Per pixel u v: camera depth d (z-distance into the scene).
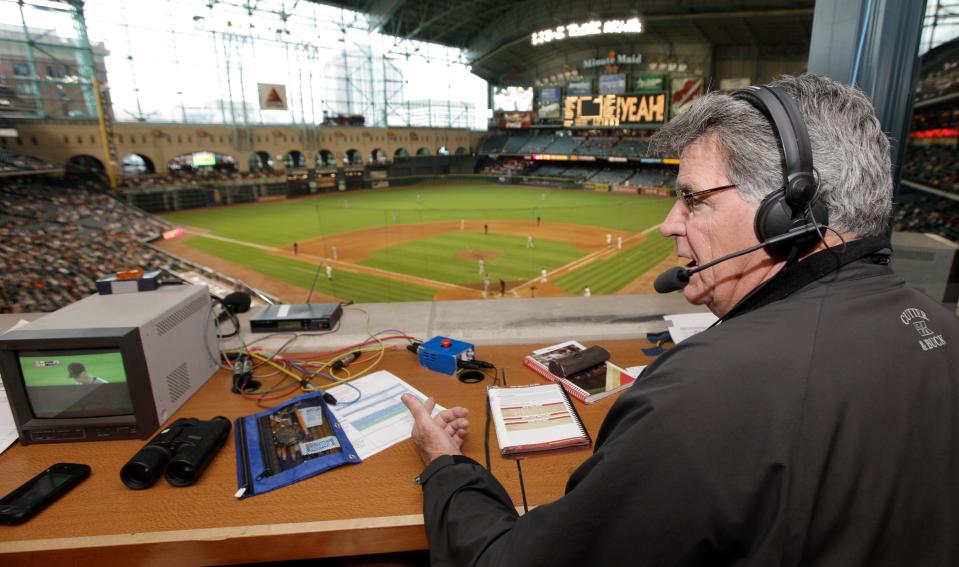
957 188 6.46
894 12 1.66
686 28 30.61
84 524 0.93
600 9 30.70
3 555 0.88
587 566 0.52
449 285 12.88
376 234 19.69
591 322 1.94
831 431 0.47
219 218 25.23
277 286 13.20
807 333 0.51
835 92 0.62
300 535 0.91
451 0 32.84
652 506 0.49
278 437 1.19
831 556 0.46
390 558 1.28
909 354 0.51
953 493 0.48
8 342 1.14
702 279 0.69
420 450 1.02
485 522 0.72
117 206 24.27
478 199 30.48
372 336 1.86
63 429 1.22
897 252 2.33
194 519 0.94
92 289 15.51
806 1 24.64
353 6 33.53
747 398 0.48
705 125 0.65
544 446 1.14
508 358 1.69
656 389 0.53
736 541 0.48
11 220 20.00
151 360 1.25
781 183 0.58
